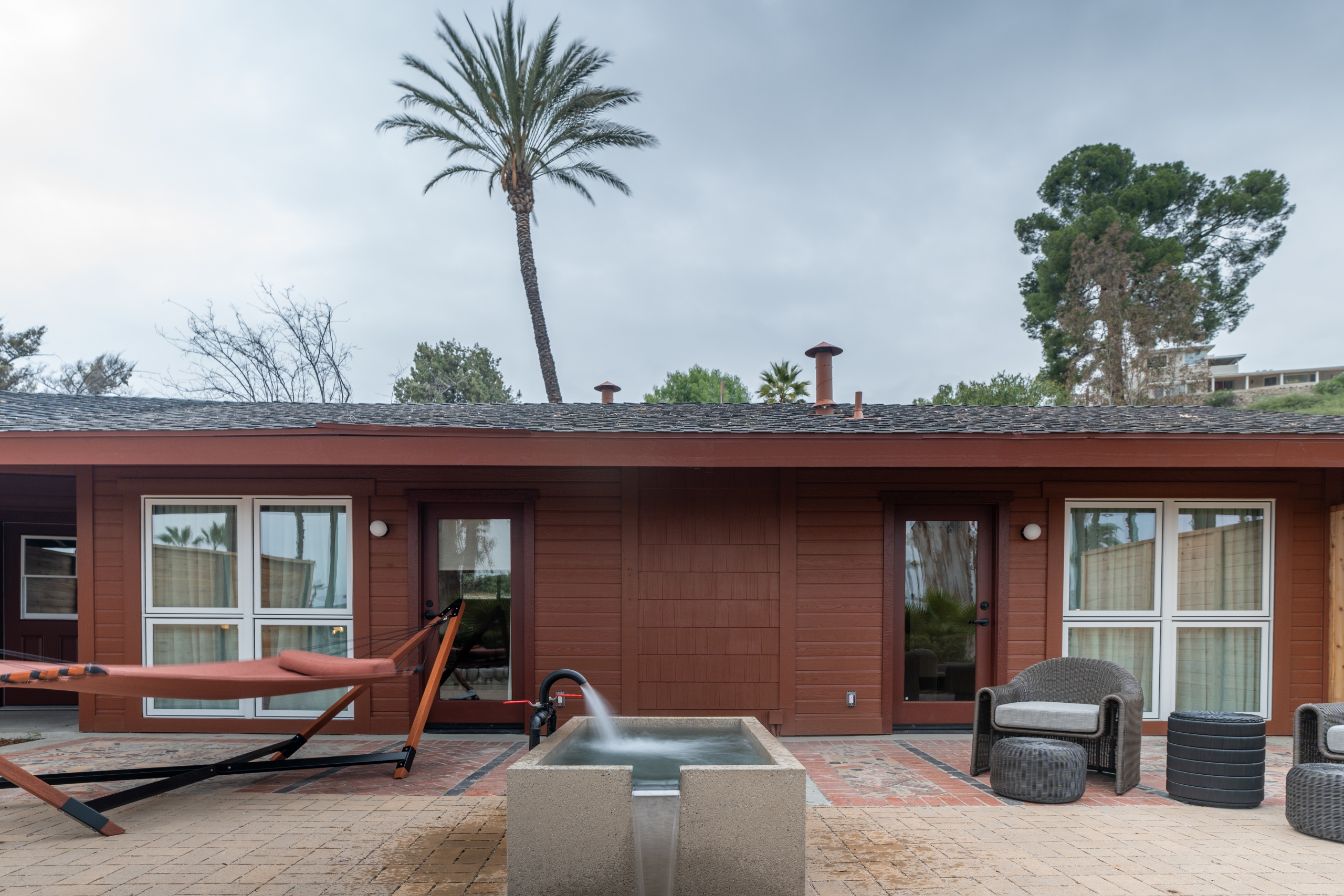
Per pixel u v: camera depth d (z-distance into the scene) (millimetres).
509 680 6582
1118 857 3506
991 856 3514
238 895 3066
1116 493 6508
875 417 7773
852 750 5898
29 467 6641
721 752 3508
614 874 2771
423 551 6629
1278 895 3064
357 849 3611
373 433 5730
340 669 4691
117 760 5574
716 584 6527
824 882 3193
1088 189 32406
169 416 7320
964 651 6621
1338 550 6309
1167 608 6500
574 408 9547
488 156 19938
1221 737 4328
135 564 6531
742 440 5770
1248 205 31188
